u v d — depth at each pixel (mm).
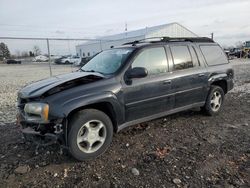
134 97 4340
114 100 4043
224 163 3646
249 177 3266
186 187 3078
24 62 53938
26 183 3258
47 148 4254
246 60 33125
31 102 3688
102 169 3566
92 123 3889
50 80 4281
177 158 3824
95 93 3844
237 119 5773
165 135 4781
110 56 4898
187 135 4777
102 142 3965
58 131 3557
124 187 3119
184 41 5527
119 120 4211
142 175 3373
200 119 5750
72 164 3729
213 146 4250
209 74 5668
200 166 3568
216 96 5996
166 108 4930
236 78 13211
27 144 4461
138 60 4520
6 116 6410
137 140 4547
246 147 4188
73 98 3652
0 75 21516
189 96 5301
